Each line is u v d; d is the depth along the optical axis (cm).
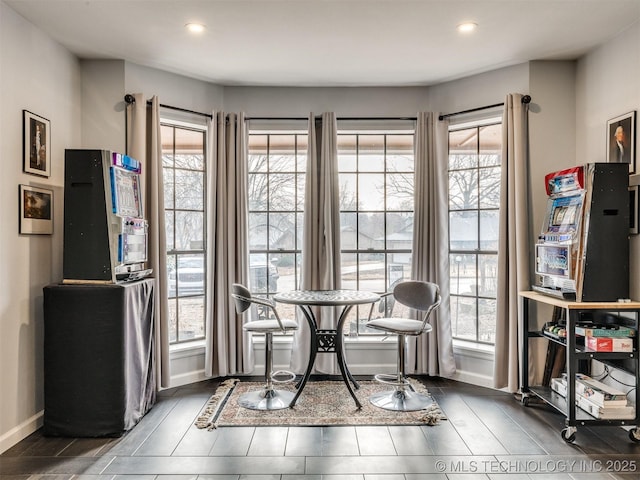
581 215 302
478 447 282
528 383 362
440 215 418
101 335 298
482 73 404
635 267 309
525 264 371
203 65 386
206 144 434
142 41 339
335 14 297
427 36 331
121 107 375
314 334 351
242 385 399
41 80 320
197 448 280
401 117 435
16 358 292
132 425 311
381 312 452
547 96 379
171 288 416
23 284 299
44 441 291
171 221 416
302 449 278
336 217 424
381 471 251
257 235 449
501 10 292
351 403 354
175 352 402
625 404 289
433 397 371
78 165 307
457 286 429
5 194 282
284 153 450
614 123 329
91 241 306
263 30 321
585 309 292
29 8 288
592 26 315
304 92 438
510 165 377
